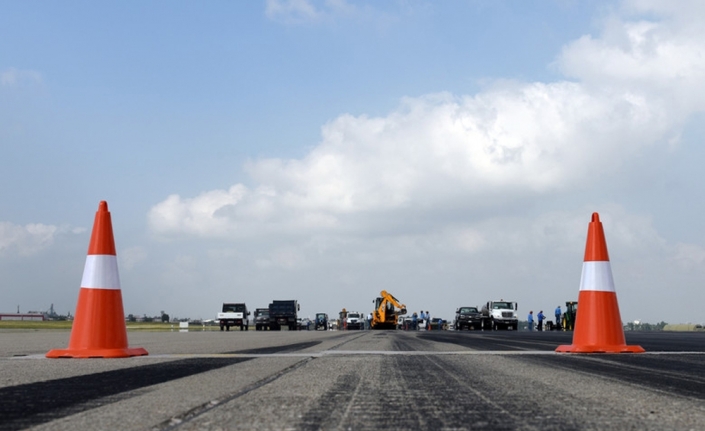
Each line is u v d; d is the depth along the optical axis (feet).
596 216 34.04
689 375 21.75
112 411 14.11
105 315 30.22
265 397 16.34
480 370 23.52
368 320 227.40
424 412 14.08
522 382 19.67
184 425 12.53
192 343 50.37
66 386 18.58
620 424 12.70
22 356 31.73
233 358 29.78
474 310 179.11
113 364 26.40
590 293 33.53
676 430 12.11
